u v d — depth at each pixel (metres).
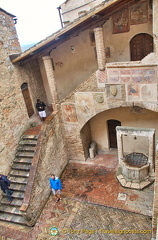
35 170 9.02
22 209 8.30
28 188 8.77
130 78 9.12
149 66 8.55
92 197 9.92
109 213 8.98
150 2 9.51
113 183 10.58
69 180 11.26
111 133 13.18
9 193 9.51
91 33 11.19
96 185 10.62
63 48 12.09
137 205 9.11
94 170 11.79
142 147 12.26
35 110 13.27
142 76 8.86
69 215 9.16
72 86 13.08
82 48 11.77
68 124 11.75
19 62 11.37
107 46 11.21
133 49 10.91
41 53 10.50
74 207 9.53
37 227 8.77
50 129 10.43
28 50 10.05
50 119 10.46
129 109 11.59
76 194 10.24
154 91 8.91
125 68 9.01
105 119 12.47
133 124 12.02
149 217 8.51
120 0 7.82
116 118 12.17
